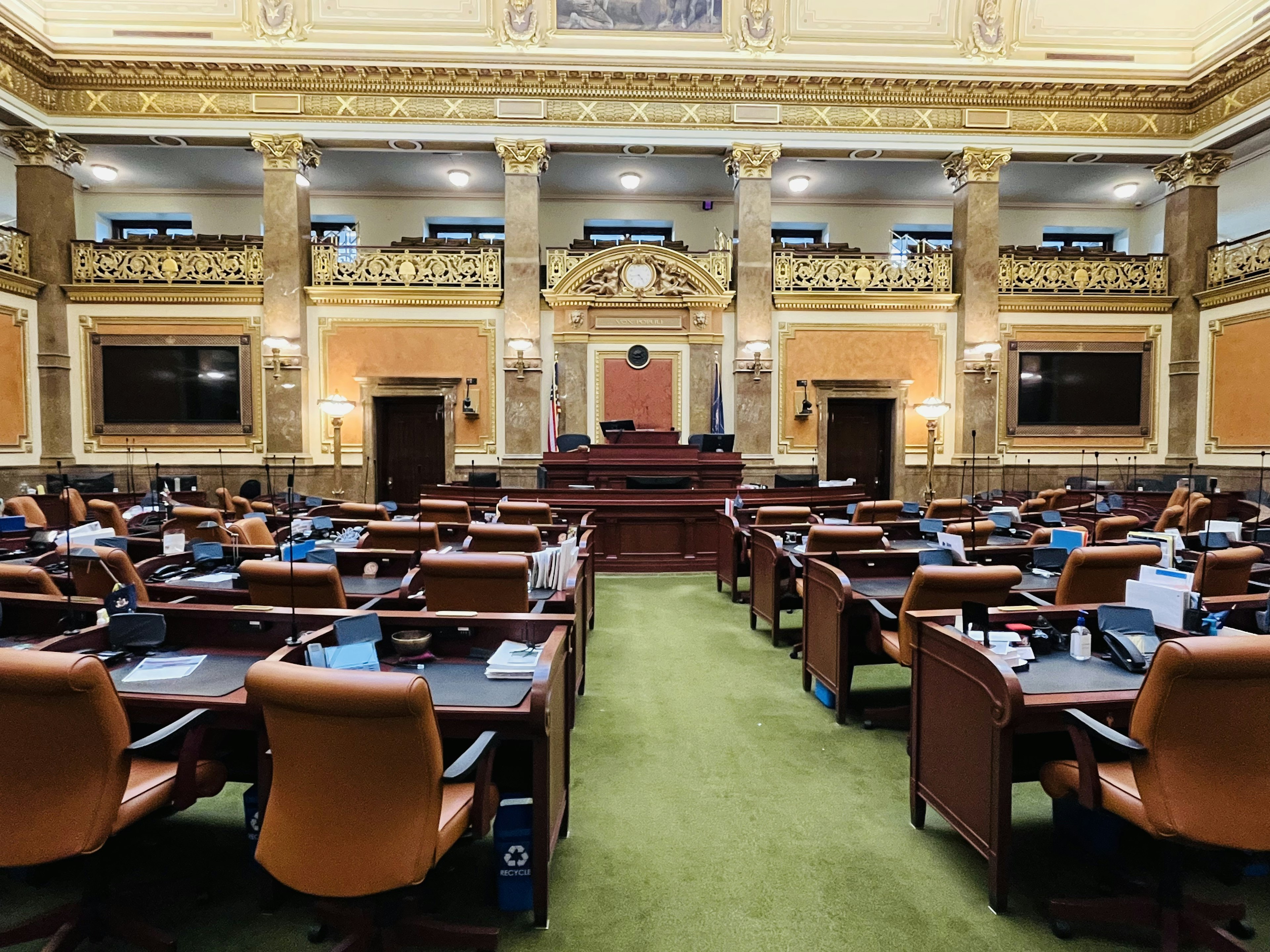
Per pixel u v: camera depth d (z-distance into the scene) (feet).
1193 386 35.83
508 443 35.04
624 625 17.99
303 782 5.39
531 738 6.70
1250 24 31.53
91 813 5.61
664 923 6.93
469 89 33.81
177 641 8.57
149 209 41.93
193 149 36.29
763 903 7.22
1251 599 9.50
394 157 37.55
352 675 5.12
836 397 36.60
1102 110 35.14
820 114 34.71
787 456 36.68
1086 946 6.62
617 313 35.96
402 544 15.03
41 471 33.32
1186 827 5.77
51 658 5.33
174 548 13.55
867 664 13.35
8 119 31.53
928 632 8.39
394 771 5.28
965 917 7.04
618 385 35.99
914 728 8.71
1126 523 17.19
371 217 42.65
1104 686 7.39
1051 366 37.09
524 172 34.27
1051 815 9.07
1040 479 36.99
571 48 33.86
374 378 35.29
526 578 10.28
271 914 7.04
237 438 34.94
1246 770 5.75
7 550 15.66
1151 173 39.96
